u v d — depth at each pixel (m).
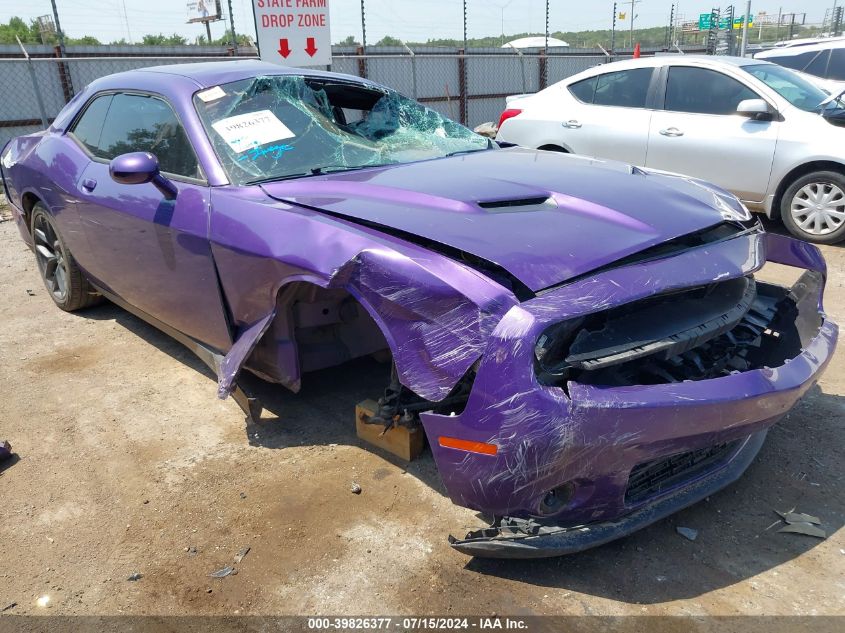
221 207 2.89
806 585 2.16
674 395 2.00
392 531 2.44
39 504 2.67
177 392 3.56
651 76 6.73
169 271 3.25
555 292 2.04
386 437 2.89
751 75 6.26
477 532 2.19
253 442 3.06
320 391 3.48
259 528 2.48
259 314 2.81
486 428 1.99
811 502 2.56
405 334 2.21
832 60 9.52
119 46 14.26
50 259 4.68
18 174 4.56
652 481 2.29
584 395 1.92
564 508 2.10
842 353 3.80
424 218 2.40
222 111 3.27
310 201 2.72
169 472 2.85
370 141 3.52
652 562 2.27
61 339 4.31
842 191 5.80
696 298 2.48
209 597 2.18
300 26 7.73
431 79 17.09
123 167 2.96
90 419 3.31
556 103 7.34
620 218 2.41
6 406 3.46
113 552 2.39
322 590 2.19
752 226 2.73
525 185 2.71
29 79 12.79
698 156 6.41
